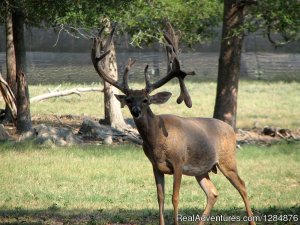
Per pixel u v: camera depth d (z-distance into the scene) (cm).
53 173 3397
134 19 4969
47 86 8281
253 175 3512
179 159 2175
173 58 2253
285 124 5791
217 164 2314
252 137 5050
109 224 2298
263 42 12425
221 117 4912
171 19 5150
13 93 5425
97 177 3353
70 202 2764
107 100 5222
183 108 6725
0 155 3853
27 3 4384
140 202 2798
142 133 2142
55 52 12412
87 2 4450
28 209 2608
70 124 5528
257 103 7300
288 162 3912
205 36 5756
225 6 4844
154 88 2211
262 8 4419
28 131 4588
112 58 5116
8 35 5444
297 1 4406
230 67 4878
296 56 12225
